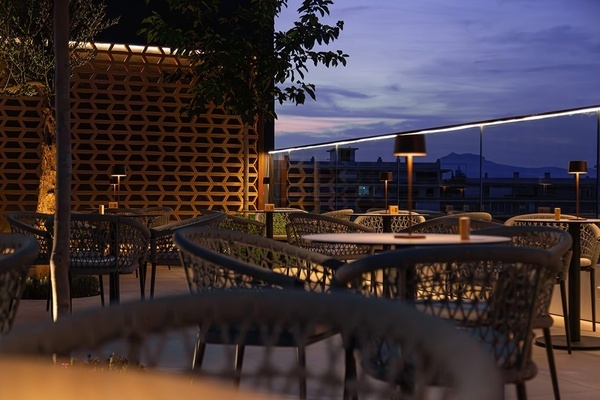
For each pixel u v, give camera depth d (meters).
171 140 12.28
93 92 11.66
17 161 11.12
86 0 8.65
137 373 1.15
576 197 5.86
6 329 1.76
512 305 2.26
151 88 12.02
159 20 8.65
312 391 1.30
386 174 8.20
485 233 4.04
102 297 6.40
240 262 2.58
